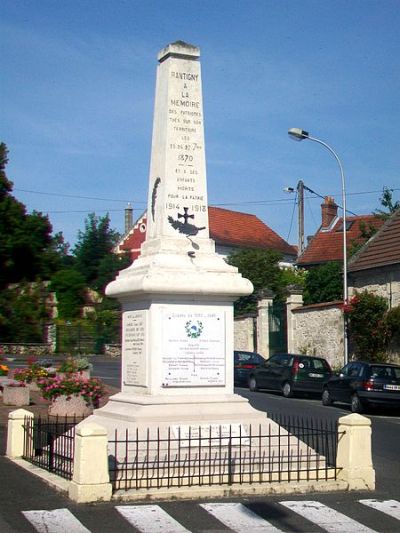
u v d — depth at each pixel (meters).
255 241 68.31
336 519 9.28
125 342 12.20
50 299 51.94
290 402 27.77
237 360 35.56
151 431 10.87
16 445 13.00
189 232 12.10
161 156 12.33
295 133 31.12
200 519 9.07
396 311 30.89
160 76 12.67
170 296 11.51
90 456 9.74
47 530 8.54
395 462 14.14
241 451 10.88
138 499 9.82
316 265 56.00
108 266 57.84
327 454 11.60
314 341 36.31
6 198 37.41
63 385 19.86
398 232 34.03
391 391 24.12
